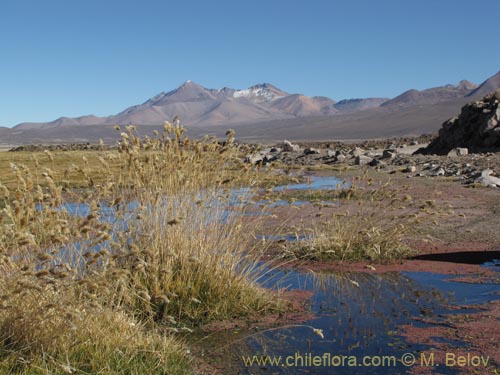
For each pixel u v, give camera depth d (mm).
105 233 5801
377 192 12164
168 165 7660
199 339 6465
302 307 7660
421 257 10609
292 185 24766
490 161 33094
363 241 10938
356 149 47750
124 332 5789
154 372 5270
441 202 17672
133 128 7473
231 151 8156
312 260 10477
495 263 10047
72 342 5414
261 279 9195
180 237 7641
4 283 5602
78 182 19516
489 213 15516
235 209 8250
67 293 5715
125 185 7559
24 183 6117
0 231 5859
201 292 7414
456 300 7832
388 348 6090
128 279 7004
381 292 8359
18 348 5230
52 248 6055
